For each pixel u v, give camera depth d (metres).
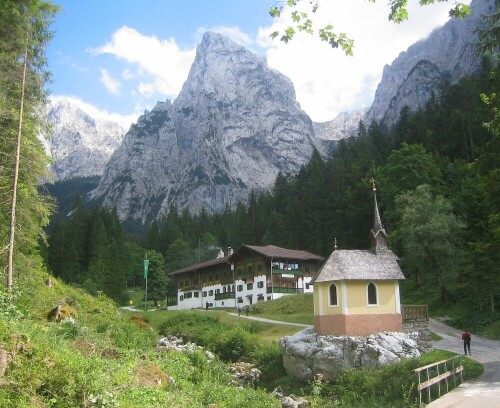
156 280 111.19
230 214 171.25
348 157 130.62
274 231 127.75
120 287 104.50
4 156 25.44
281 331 54.00
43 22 28.81
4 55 26.06
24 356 13.65
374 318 41.56
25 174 26.38
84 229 127.44
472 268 59.28
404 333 40.25
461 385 25.45
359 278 41.97
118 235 133.62
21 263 26.47
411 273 70.69
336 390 31.27
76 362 14.80
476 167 39.69
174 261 134.12
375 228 45.56
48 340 16.23
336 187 111.44
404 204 67.25
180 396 17.55
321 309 43.12
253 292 87.94
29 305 26.45
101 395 13.58
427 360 29.73
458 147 104.81
